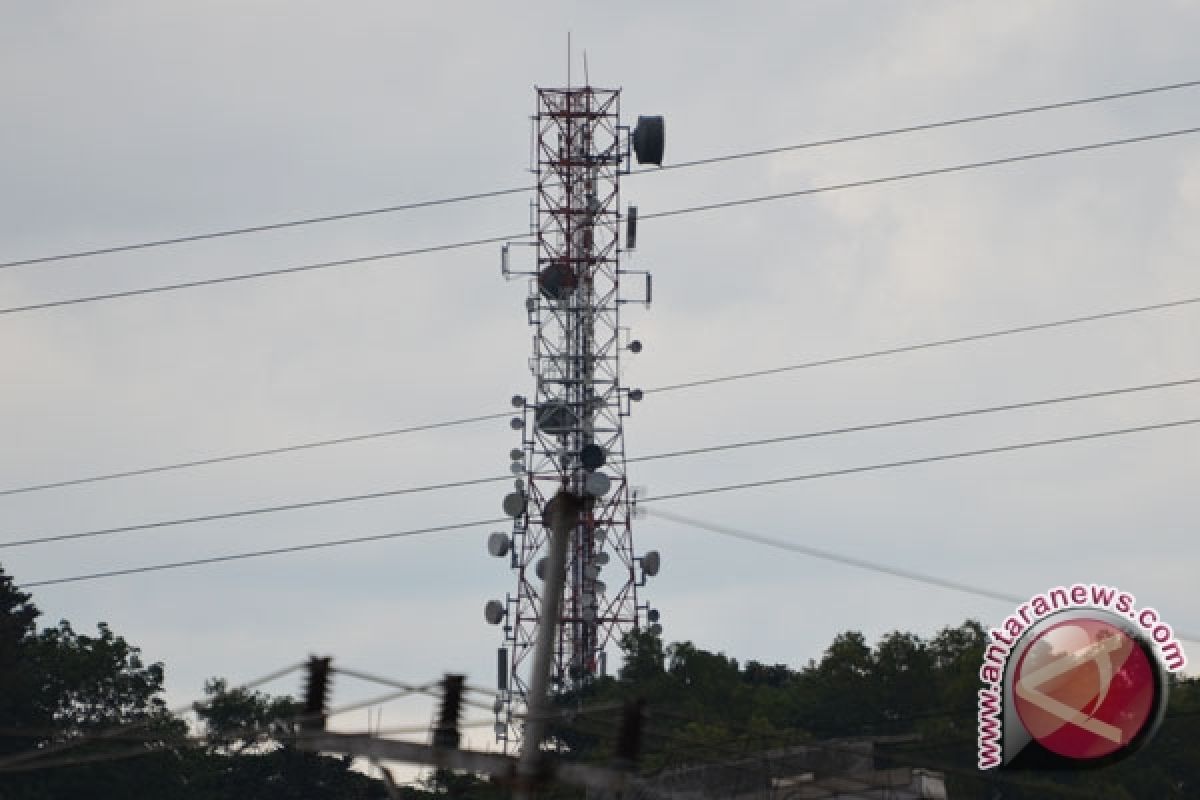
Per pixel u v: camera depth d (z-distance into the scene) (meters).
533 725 115.19
